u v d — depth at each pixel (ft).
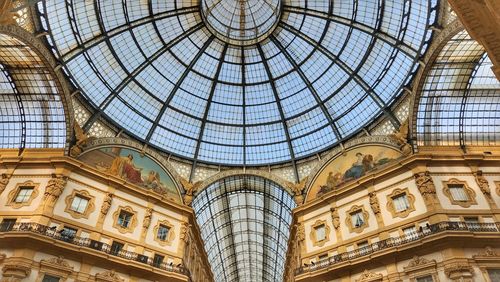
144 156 100.42
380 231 76.69
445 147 85.35
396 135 88.48
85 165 83.87
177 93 105.50
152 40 96.99
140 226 86.33
